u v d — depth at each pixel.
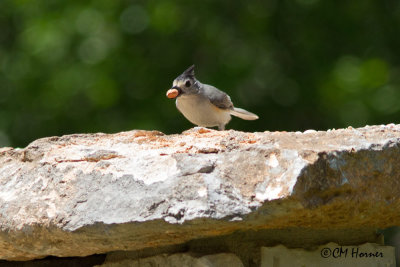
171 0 23.67
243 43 24.39
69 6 23.27
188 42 24.06
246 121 23.25
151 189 5.35
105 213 5.39
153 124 22.39
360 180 5.39
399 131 6.04
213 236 6.12
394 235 19.86
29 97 23.00
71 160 5.97
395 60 23.86
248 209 5.09
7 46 24.61
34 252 6.01
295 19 24.61
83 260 7.26
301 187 5.09
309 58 24.00
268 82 24.05
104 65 22.59
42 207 5.70
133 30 23.38
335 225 5.91
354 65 23.22
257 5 24.83
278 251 6.22
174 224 5.16
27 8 23.47
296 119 23.58
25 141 23.09
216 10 24.44
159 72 23.48
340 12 24.25
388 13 24.20
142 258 6.50
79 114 23.08
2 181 6.26
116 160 5.77
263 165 5.26
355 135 5.80
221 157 5.43
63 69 22.58
